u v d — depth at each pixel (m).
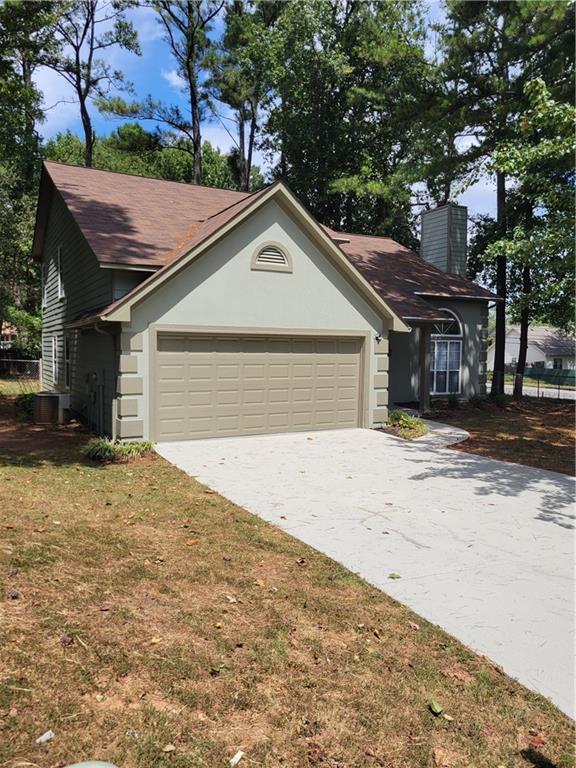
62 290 16.92
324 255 12.11
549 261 10.08
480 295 18.45
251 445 10.79
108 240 11.27
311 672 3.47
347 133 28.67
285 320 11.77
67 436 11.94
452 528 6.35
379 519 6.60
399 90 19.28
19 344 27.38
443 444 11.56
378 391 12.97
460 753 2.91
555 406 19.50
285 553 5.41
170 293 10.58
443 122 17.56
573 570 5.25
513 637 4.04
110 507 6.48
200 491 7.54
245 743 2.83
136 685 3.16
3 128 25.62
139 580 4.45
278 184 11.12
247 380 11.57
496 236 20.17
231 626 3.91
